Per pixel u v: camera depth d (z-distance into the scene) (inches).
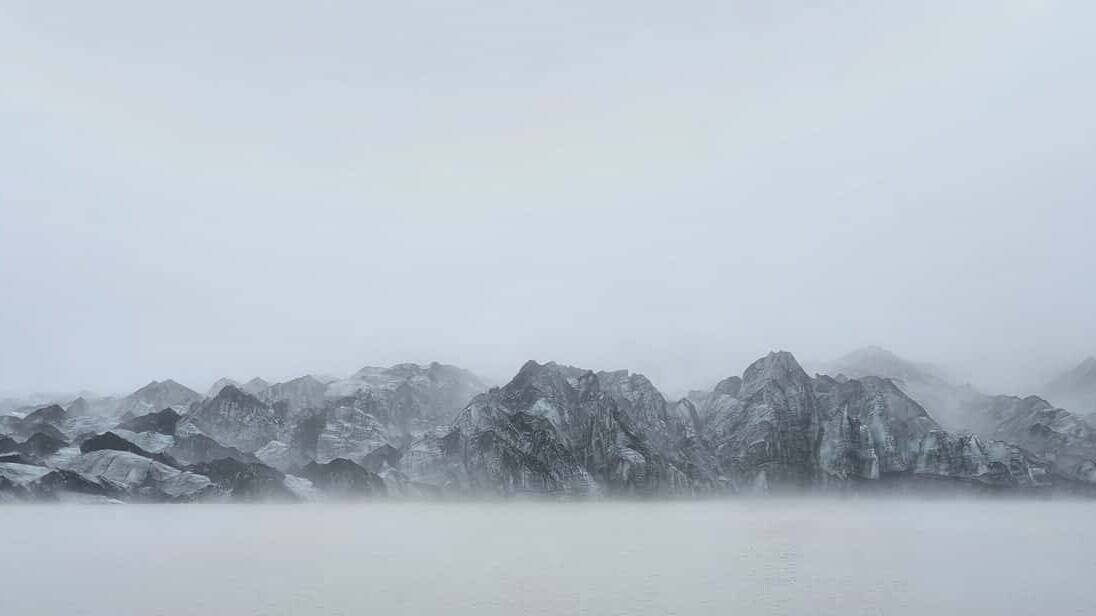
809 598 2551.7
